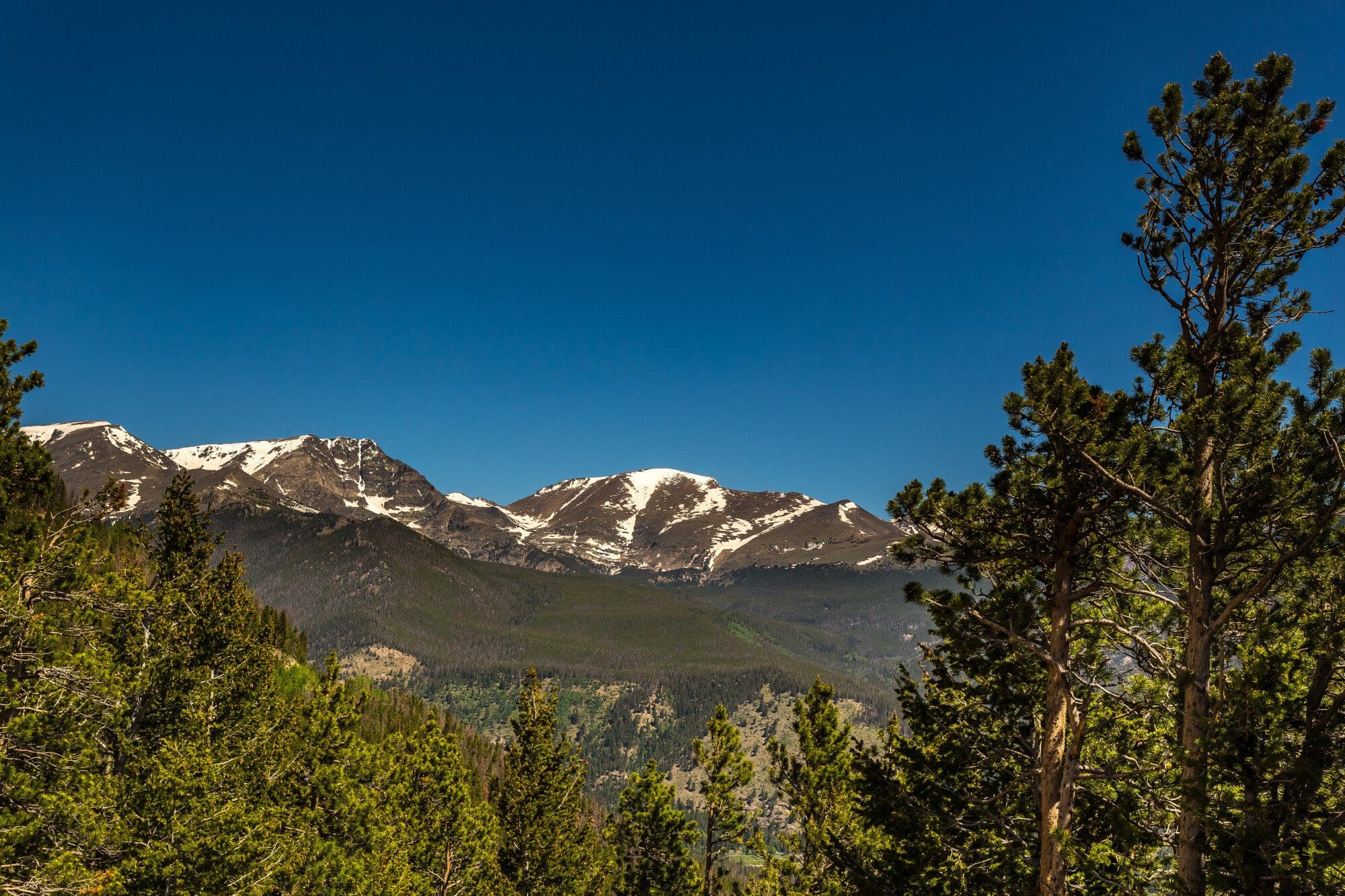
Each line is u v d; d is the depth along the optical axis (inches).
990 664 747.4
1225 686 562.9
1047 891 605.9
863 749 855.7
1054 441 603.8
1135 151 664.4
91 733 1036.5
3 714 858.8
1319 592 563.8
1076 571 683.4
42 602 944.3
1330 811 494.9
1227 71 631.8
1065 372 589.9
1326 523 516.4
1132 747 706.2
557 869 1792.6
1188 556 645.9
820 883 1039.0
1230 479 613.9
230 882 1010.1
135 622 1171.9
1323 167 595.2
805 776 1160.8
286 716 1461.6
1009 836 725.9
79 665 932.6
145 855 928.9
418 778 1582.2
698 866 1691.7
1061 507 639.1
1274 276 617.9
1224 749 525.0
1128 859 677.9
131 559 1428.4
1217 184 631.2
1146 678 707.4
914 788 799.1
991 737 756.6
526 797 1820.9
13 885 772.6
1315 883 465.4
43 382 976.3
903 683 823.1
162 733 1195.3
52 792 868.6
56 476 995.3
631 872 1726.1
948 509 649.0
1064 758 627.8
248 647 1451.8
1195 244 644.7
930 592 695.7
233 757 1295.5
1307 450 544.4
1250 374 579.2
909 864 800.9
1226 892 508.7
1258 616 582.9
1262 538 583.5
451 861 1560.0
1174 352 620.1
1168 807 584.4
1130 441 573.9
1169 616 736.3
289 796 1391.5
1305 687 590.2
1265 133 607.8
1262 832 482.0
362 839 1408.7
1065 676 636.7
